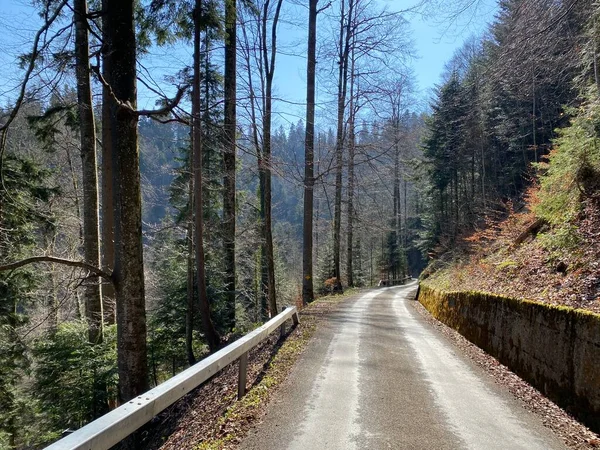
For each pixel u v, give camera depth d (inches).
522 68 301.6
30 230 519.5
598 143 328.8
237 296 716.0
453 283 580.4
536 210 427.8
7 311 487.5
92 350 396.8
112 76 278.2
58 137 681.6
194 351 609.9
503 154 1149.7
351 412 193.8
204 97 624.7
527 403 211.5
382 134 706.2
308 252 714.8
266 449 159.0
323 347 326.3
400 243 2046.0
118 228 284.5
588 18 304.8
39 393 424.2
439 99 1311.5
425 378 249.0
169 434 245.1
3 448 454.3
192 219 560.4
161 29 369.7
